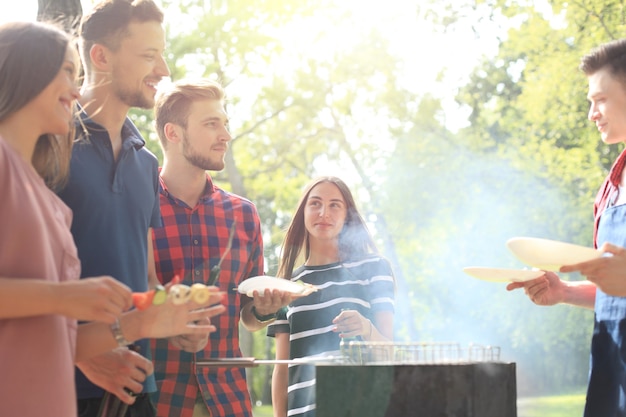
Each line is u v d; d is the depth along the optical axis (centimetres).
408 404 208
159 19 258
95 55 253
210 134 307
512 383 221
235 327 306
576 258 248
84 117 249
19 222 187
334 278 332
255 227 323
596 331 286
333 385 209
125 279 246
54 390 188
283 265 353
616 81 281
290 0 1247
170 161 314
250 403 306
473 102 1374
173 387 287
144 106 258
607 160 1021
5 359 183
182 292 200
